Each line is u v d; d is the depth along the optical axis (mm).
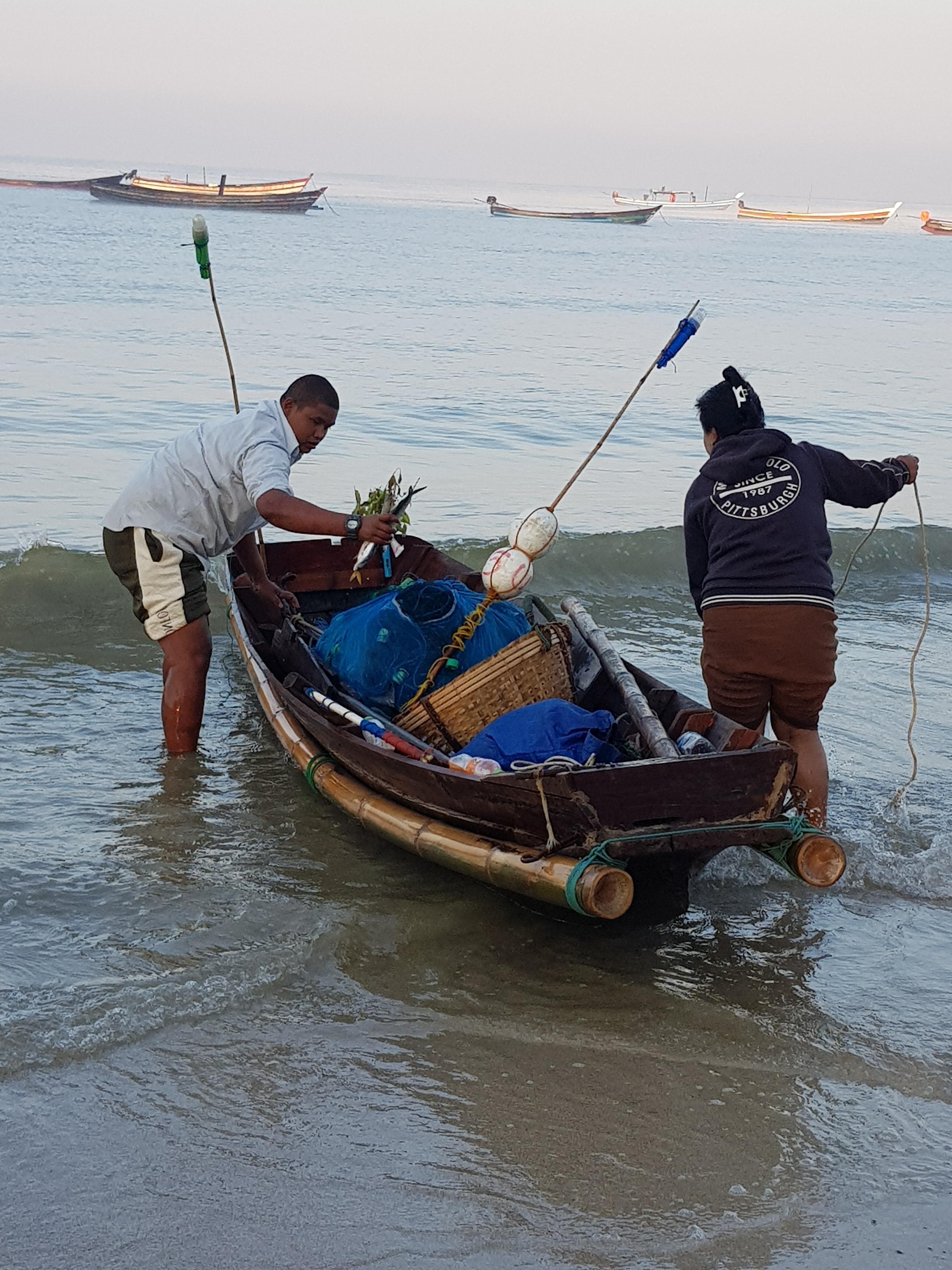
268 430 5234
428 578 6684
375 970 3967
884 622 8406
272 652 5930
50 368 16609
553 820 3916
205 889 4395
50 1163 2994
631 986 3961
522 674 4684
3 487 10398
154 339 20391
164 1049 3473
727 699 4617
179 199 97688
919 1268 2801
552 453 13461
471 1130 3223
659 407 16781
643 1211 2947
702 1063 3551
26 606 7398
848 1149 3211
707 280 51125
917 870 4824
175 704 5477
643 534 9344
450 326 26047
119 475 11078
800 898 4625
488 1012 3771
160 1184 2951
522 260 56250
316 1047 3535
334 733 4684
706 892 4637
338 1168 3047
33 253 39938
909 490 12711
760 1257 2809
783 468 4551
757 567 4473
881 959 4211
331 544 6754
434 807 4438
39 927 4070
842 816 5250
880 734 6277
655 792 3852
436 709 4648
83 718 6008
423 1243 2811
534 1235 2852
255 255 47062
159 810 5043
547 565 8945
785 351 25672
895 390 20141
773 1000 3908
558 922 4359
